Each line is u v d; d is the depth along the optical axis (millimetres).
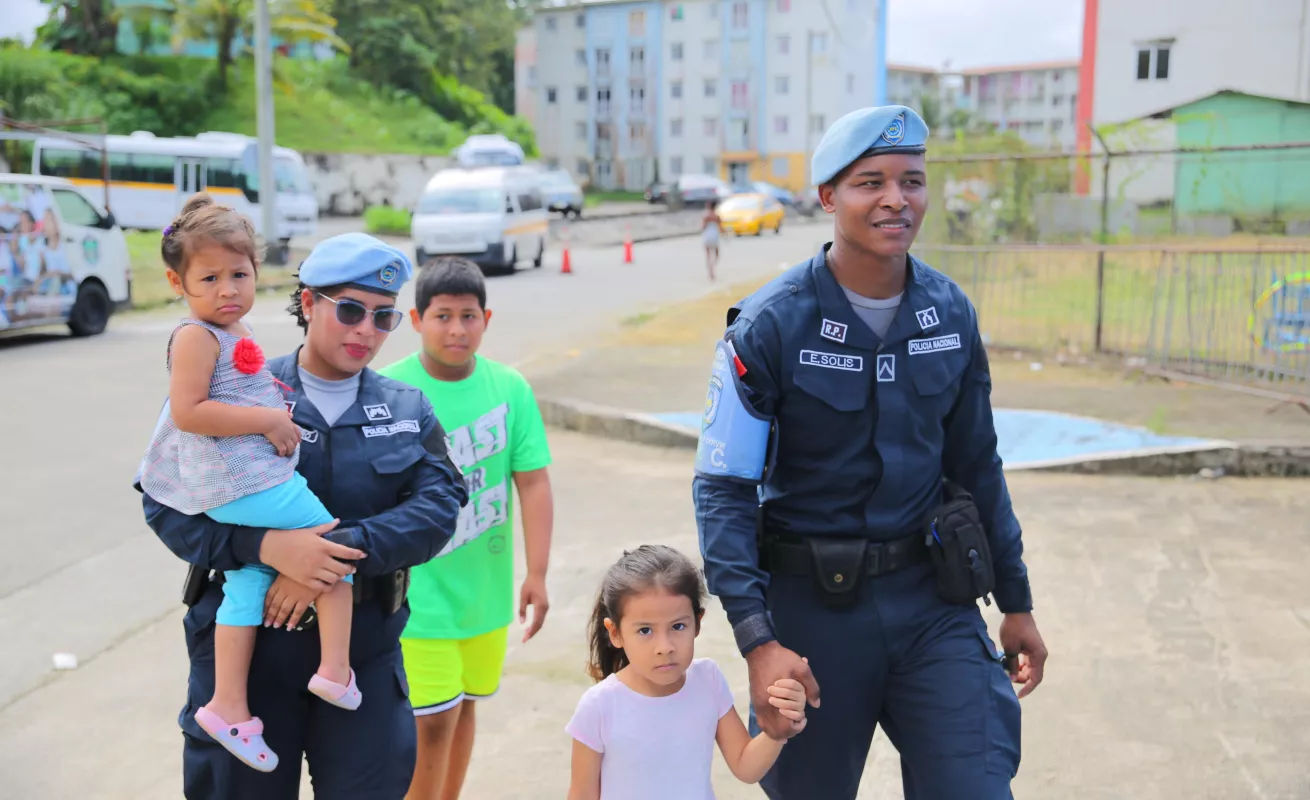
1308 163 24047
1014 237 14594
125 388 10547
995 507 2633
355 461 2432
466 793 3629
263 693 2367
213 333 2270
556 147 73000
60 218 13609
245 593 2307
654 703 2354
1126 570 5535
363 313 2424
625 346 12766
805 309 2426
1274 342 9391
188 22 44750
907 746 2498
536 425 3312
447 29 60312
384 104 53125
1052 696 4195
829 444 2449
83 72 42750
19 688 4457
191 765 2357
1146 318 11805
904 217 2334
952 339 2486
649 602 2258
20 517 6633
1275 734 3875
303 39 49000
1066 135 96562
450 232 21891
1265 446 7262
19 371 11406
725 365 2424
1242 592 5207
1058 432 8203
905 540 2490
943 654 2461
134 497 7055
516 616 5133
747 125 67312
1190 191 24609
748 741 2420
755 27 65750
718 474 2410
